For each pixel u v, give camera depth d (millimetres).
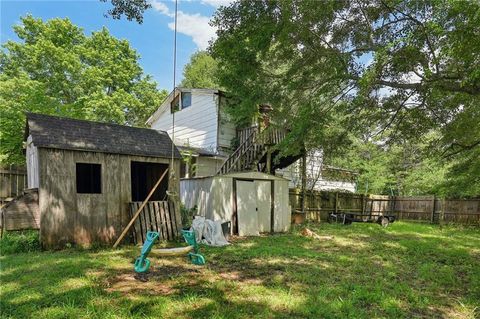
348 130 8117
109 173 7883
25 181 10062
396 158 17812
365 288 4520
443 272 5738
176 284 4516
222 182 10148
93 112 21000
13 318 3217
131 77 26484
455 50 4551
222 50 8055
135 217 7844
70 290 4070
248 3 7090
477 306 4043
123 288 4270
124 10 6469
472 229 13070
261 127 11664
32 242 6844
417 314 3775
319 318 3477
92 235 7492
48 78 21047
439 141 10133
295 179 17578
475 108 7711
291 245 8234
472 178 12062
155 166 10695
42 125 7422
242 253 6914
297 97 7816
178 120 16766
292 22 6375
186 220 9602
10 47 20312
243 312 3553
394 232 11570
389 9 5695
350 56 6270
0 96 15109
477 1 4109
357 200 17000
